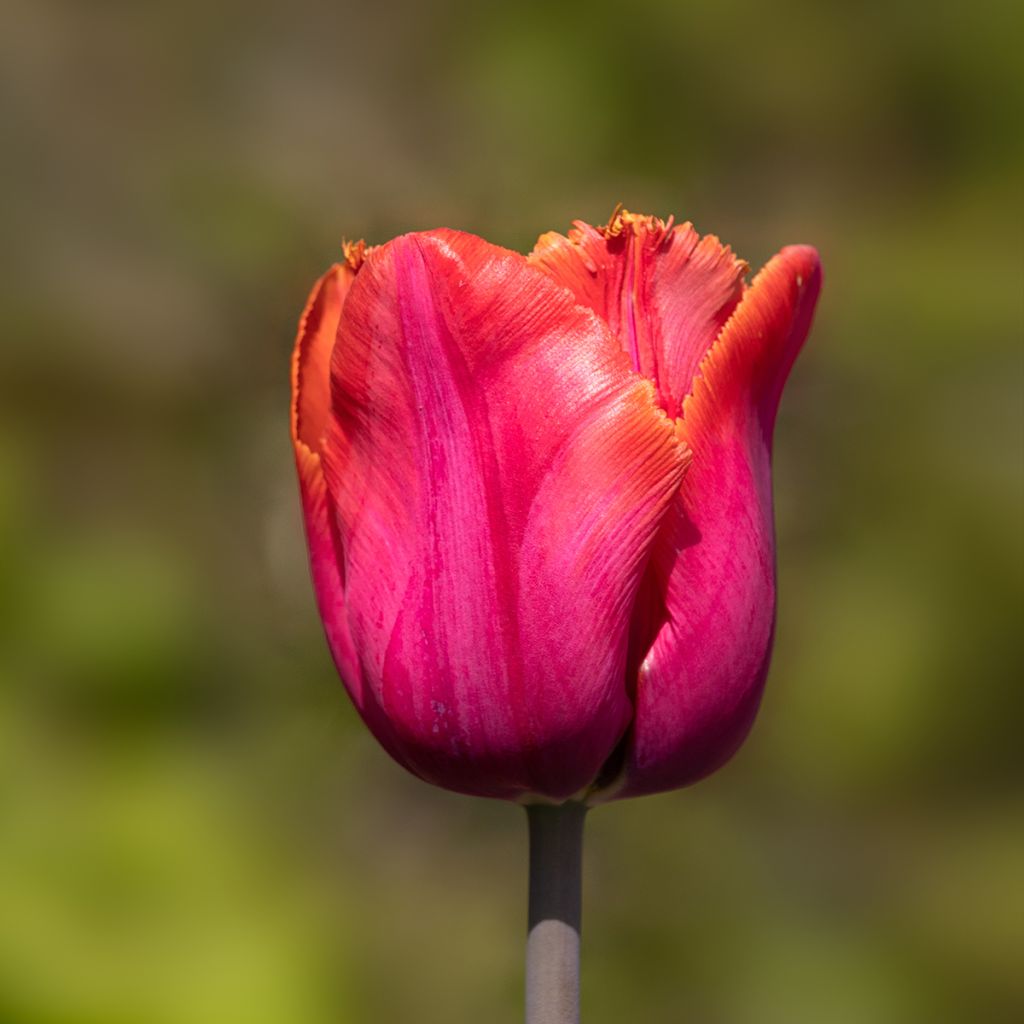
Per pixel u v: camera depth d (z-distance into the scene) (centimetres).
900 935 116
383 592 54
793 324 56
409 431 54
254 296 120
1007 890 116
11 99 119
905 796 120
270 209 122
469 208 126
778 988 111
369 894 104
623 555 53
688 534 54
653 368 55
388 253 54
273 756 98
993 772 120
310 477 56
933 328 125
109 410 112
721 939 112
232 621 96
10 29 122
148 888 67
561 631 53
